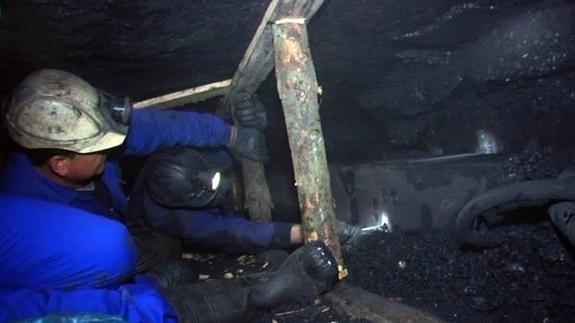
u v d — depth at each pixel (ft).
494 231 8.56
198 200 8.57
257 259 11.18
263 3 7.47
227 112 13.60
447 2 8.38
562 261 7.72
